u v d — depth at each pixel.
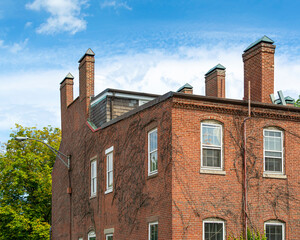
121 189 23.11
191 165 19.06
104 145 25.81
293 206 20.75
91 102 29.52
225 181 19.56
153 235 19.88
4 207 42.84
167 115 19.36
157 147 20.05
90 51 30.03
